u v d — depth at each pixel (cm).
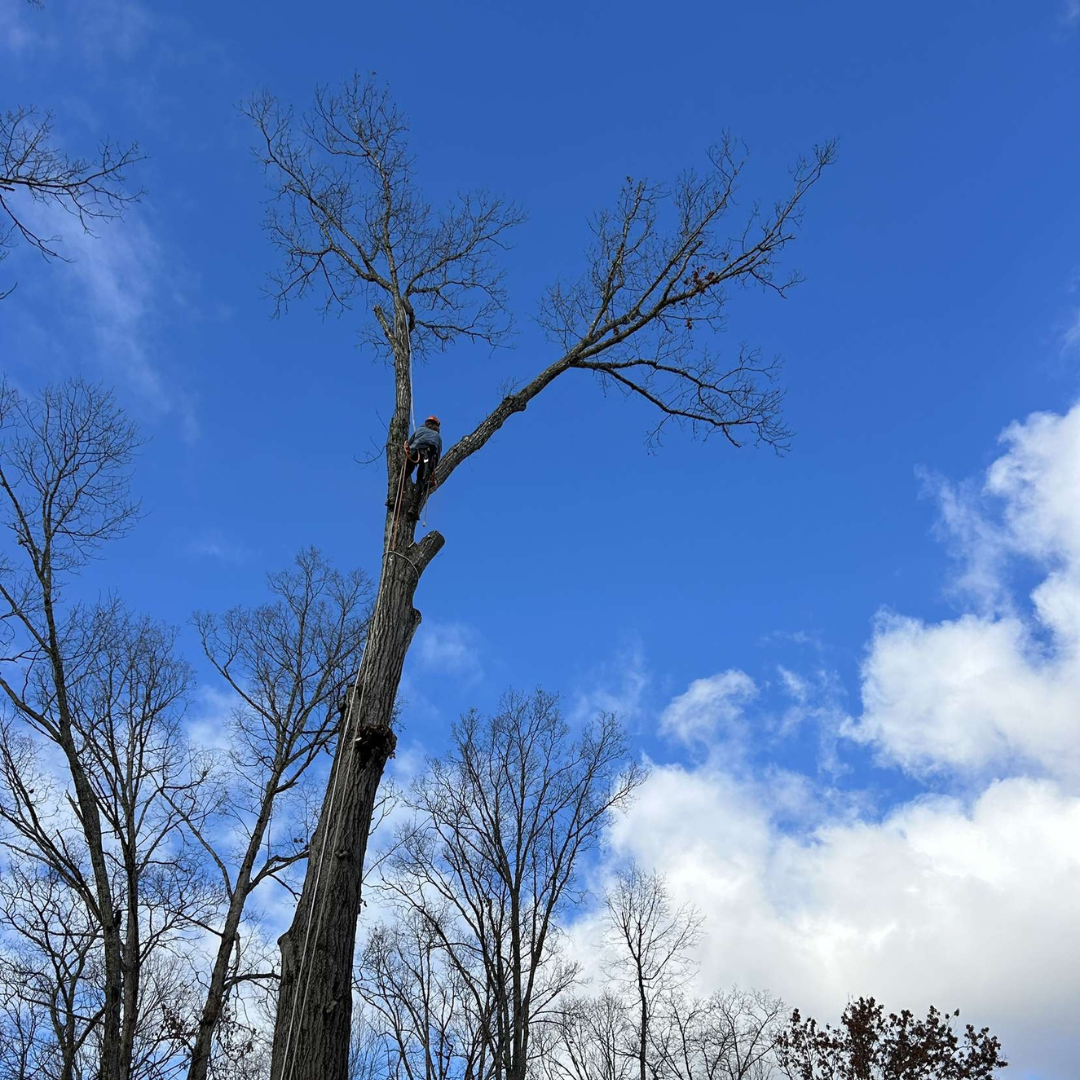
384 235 1044
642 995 1781
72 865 1208
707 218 1025
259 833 1413
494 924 1560
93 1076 1306
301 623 1627
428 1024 1634
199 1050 1229
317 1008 558
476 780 1697
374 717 674
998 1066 1830
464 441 859
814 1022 1953
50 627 1273
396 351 902
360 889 621
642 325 987
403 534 779
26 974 1273
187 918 1307
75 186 718
